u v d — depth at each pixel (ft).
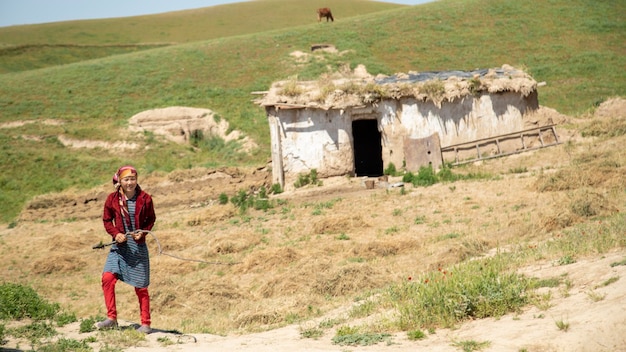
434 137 94.38
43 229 98.53
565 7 233.76
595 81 178.91
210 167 128.57
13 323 33.99
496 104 99.50
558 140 97.40
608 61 192.34
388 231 66.28
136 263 30.32
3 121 167.43
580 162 84.02
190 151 149.48
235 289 50.01
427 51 208.13
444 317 28.48
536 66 192.44
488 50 206.18
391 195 82.38
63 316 35.14
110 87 192.95
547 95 171.42
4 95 186.60
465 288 29.84
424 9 247.09
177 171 115.55
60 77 202.80
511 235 54.29
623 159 78.79
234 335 33.24
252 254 59.88
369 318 32.48
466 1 251.80
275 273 55.52
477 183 81.87
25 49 288.51
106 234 87.71
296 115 96.78
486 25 224.94
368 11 374.02
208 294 48.85
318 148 96.22
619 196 62.44
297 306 41.75
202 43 241.14
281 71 197.57
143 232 30.12
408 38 217.97
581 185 70.44
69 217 106.11
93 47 305.32
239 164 137.59
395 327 28.84
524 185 76.64
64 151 148.97
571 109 160.56
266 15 373.61
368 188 89.66
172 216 93.91
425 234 62.34
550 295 29.22
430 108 97.09
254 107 172.35
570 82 180.24
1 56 277.85
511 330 25.23
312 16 366.63
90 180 134.21
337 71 192.95
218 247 66.64
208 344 28.81
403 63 200.75
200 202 103.30
